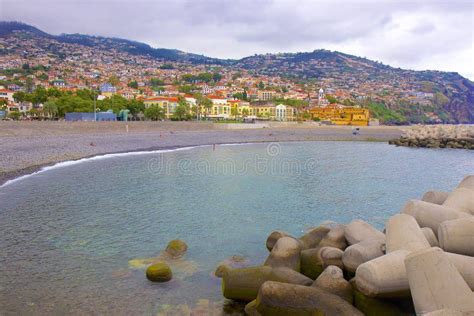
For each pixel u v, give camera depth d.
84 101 99.19
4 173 29.28
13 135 52.84
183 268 11.60
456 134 69.19
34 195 22.50
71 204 20.31
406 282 7.20
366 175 32.53
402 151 58.75
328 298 7.20
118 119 101.06
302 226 16.47
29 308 9.05
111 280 10.69
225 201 21.34
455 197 11.37
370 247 8.95
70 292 9.92
